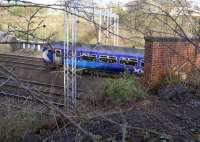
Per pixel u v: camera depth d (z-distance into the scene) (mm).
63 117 2484
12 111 8336
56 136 7570
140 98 11078
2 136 7820
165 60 12078
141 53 24406
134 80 13305
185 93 11305
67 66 13219
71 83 13383
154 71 13031
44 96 2486
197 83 11859
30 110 8398
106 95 11188
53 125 8445
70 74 13633
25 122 8367
